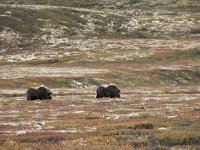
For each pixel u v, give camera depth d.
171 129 101.81
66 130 107.56
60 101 187.62
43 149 78.06
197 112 138.25
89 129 108.25
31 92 194.25
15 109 161.25
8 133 103.31
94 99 196.38
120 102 182.25
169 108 158.00
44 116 140.50
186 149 79.69
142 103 177.75
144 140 88.06
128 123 111.94
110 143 85.06
